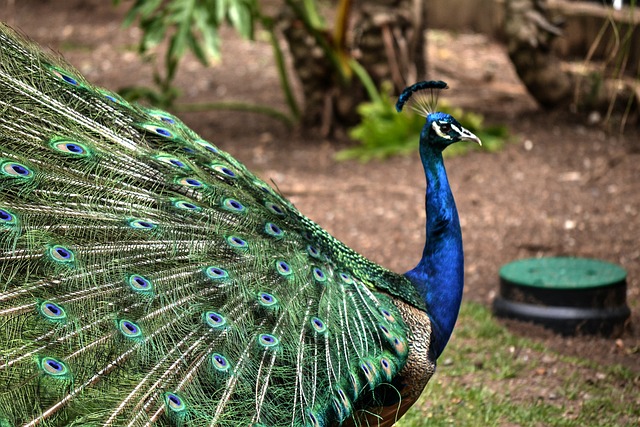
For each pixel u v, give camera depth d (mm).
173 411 4242
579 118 12938
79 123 5133
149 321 4492
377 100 12508
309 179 11383
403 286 5344
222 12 10891
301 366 4551
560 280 7863
